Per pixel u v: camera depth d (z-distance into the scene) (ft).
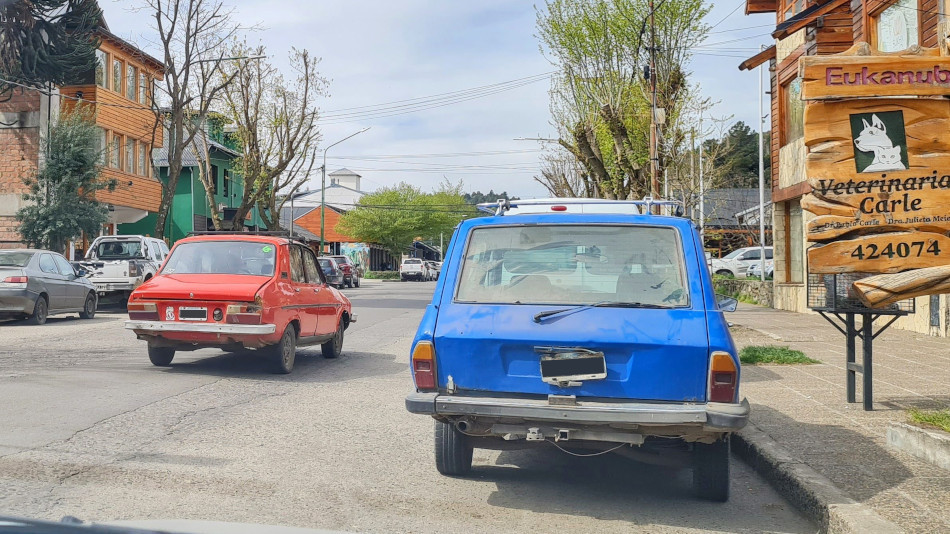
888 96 26.14
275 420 26.11
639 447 18.62
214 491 17.97
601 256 18.71
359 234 269.85
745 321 62.34
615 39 87.45
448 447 19.60
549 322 17.49
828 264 26.78
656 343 16.88
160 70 125.70
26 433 22.75
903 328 54.29
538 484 19.67
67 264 63.31
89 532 5.64
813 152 26.86
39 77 89.86
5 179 98.32
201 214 162.40
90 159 88.53
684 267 18.17
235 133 130.62
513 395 17.47
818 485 17.63
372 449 22.65
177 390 30.81
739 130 258.57
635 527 16.57
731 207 196.65
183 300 34.17
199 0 94.94
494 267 19.01
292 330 36.76
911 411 24.72
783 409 26.86
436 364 17.89
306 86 128.47
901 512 15.94
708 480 18.22
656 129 77.30
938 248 26.14
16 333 51.19
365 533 15.60
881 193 26.45
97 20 93.09
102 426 24.04
